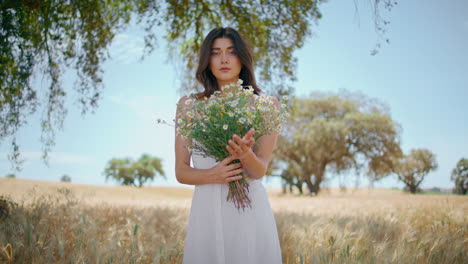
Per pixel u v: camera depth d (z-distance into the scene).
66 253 2.35
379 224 3.85
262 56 7.60
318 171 30.70
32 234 2.49
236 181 1.80
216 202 1.86
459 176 25.28
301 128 30.62
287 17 7.04
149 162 57.41
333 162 31.53
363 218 4.62
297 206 9.77
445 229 3.71
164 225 4.16
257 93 2.19
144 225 3.82
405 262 2.32
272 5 6.99
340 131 28.27
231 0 7.25
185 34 7.96
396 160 31.03
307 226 3.67
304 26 7.05
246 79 2.20
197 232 1.89
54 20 5.20
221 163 1.75
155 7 6.97
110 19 6.90
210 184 1.91
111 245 2.38
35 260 2.12
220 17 7.84
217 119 1.70
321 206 9.20
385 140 28.72
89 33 6.13
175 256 2.47
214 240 1.84
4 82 4.80
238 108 1.66
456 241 2.84
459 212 5.01
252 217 1.85
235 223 1.85
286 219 4.59
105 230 3.34
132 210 5.45
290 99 7.78
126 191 24.16
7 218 3.46
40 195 4.68
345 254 2.35
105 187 26.17
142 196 20.77
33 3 4.80
